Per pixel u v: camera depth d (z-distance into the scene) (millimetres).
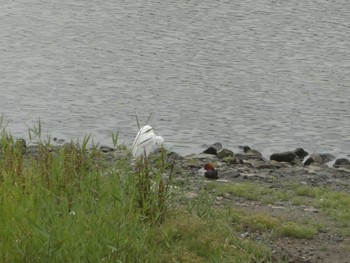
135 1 44188
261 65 32156
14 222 9445
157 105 25844
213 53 33906
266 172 15648
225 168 15648
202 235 10414
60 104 25625
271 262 10383
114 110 25062
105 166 12062
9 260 8984
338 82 29906
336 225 11852
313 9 43062
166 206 10828
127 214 10117
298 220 11961
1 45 34531
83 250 9172
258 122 24312
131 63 31938
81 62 32000
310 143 22547
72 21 39875
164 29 38031
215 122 24109
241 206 12508
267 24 39562
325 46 35781
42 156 11758
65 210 9992
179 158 16703
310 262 10570
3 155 11891
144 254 9641
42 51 33781
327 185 14773
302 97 27547
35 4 43719
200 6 42906
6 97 26281
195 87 28438
